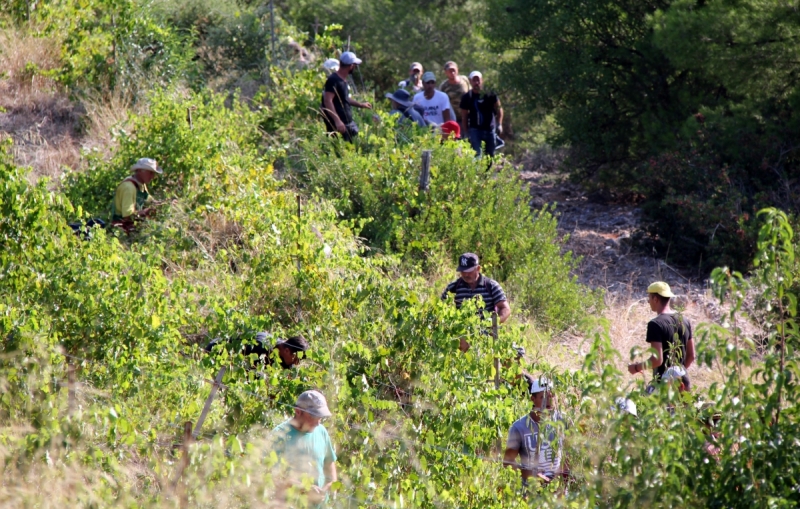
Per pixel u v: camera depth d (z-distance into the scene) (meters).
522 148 44.94
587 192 37.28
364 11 46.53
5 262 13.70
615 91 34.97
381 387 14.15
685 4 29.16
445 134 29.02
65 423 9.73
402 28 45.94
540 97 35.97
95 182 22.09
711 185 27.97
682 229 28.05
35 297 13.55
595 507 8.16
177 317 14.34
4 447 9.32
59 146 25.83
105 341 13.26
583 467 8.91
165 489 9.34
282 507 9.10
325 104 26.22
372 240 23.39
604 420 8.58
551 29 34.47
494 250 23.39
